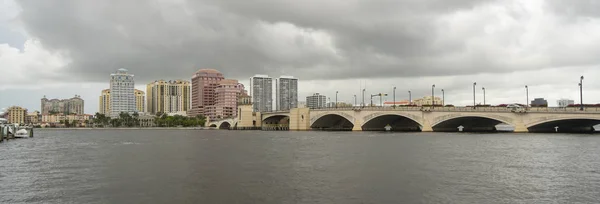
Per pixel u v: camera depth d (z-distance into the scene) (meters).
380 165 54.25
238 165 56.69
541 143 84.62
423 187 38.69
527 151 68.75
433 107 148.38
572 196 34.28
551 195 34.69
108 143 114.81
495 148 75.12
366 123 175.25
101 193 37.84
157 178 45.88
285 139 121.88
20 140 134.25
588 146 76.56
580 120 118.00
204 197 35.88
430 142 93.56
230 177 46.06
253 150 81.75
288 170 50.94
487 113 127.62
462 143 89.00
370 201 33.50
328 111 193.38
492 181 41.31
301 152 75.00
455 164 54.00
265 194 36.66
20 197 36.38
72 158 68.56
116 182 43.50
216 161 61.97
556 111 113.75
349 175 46.28
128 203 33.91
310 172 48.97
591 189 36.97
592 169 48.34
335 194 36.22
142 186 41.09
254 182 42.66
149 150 85.12
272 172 49.44
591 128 143.88
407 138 111.06
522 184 39.56
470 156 63.06
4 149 90.38
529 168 49.56
